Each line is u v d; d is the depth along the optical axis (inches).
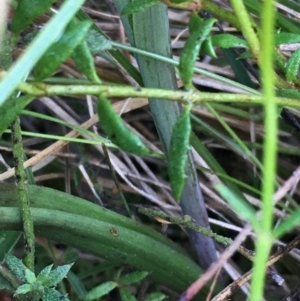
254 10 10.6
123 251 10.1
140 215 12.6
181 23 13.9
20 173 9.2
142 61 9.3
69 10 7.0
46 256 11.4
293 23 12.0
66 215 9.7
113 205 11.9
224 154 13.9
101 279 11.9
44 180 13.3
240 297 10.9
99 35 7.7
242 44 8.0
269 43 6.6
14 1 9.2
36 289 8.7
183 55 7.4
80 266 11.9
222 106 13.0
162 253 10.3
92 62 7.2
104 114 7.2
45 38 6.9
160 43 9.2
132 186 12.3
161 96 7.4
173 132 7.4
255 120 13.2
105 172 13.5
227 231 12.7
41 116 10.3
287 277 11.8
